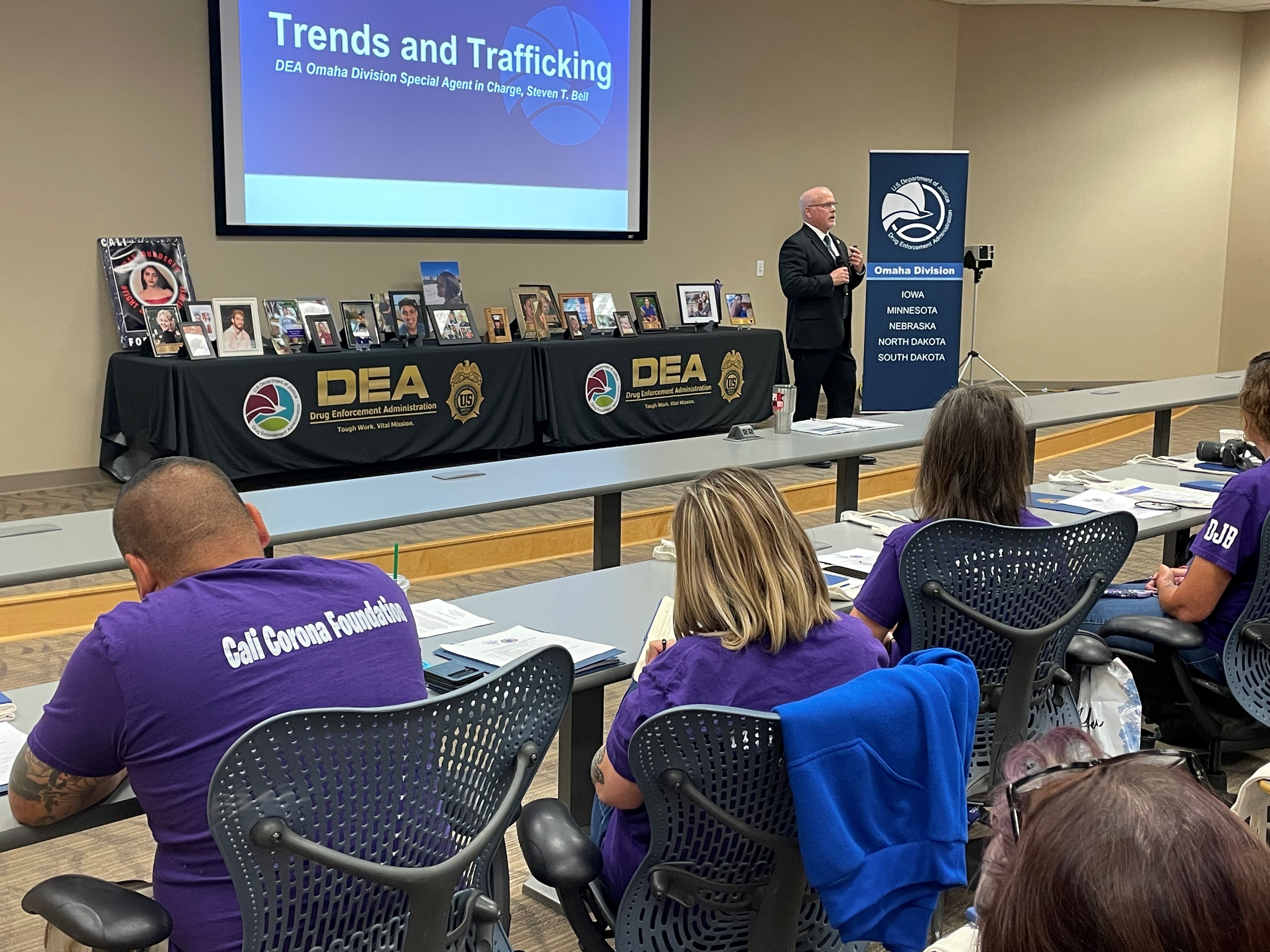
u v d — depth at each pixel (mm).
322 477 6234
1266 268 9375
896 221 6824
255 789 1107
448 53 6758
